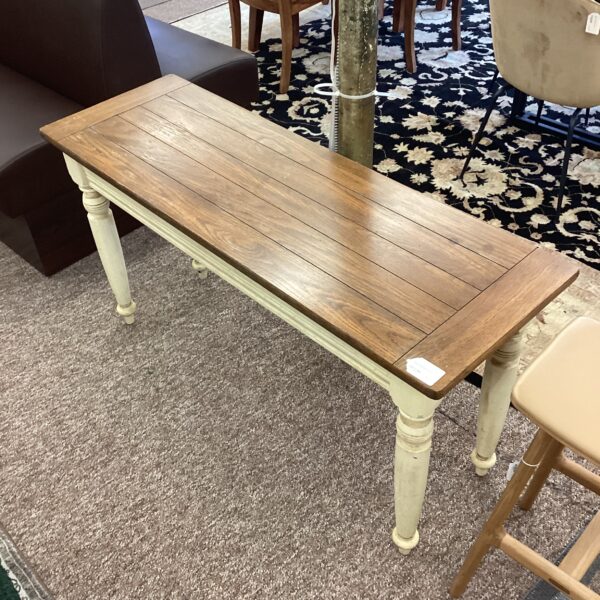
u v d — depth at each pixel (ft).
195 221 4.37
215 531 4.91
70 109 6.92
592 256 7.07
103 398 5.90
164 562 4.75
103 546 4.85
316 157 4.97
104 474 5.32
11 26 7.36
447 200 7.91
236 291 6.89
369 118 5.20
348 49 4.71
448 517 4.92
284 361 6.15
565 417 3.21
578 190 8.01
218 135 5.22
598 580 4.52
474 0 12.44
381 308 3.74
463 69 10.43
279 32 11.66
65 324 6.61
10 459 5.45
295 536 4.86
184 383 5.99
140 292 6.91
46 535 4.93
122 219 7.45
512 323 3.61
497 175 8.29
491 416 4.58
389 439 5.48
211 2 12.89
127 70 6.64
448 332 3.58
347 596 4.52
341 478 5.21
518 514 4.90
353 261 4.05
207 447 5.48
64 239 7.03
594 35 6.26
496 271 3.95
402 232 4.26
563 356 3.50
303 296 3.83
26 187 6.26
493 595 4.47
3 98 7.17
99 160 4.96
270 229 4.30
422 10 12.09
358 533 4.86
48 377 6.10
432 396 3.29
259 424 5.63
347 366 6.09
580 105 6.98
